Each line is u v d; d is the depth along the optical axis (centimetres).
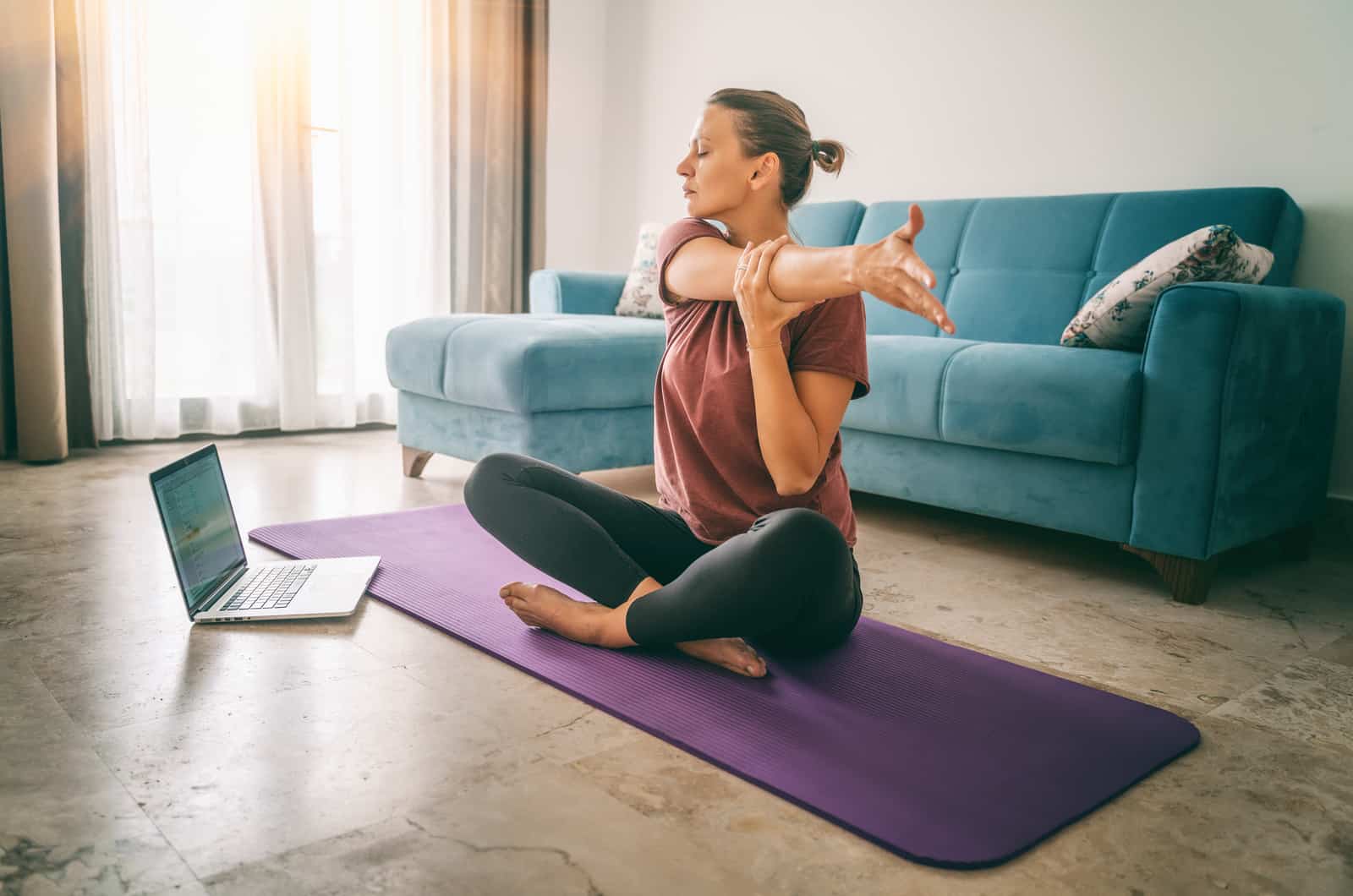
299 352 382
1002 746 129
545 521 153
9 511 246
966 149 349
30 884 92
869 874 99
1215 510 202
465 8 413
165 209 350
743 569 131
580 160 479
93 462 317
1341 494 267
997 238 310
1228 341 199
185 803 108
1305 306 224
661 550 158
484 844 102
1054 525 228
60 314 312
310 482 299
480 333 284
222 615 168
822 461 133
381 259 406
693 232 133
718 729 130
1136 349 231
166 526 163
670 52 449
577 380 276
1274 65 276
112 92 333
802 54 397
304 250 380
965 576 220
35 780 112
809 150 138
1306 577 233
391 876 95
